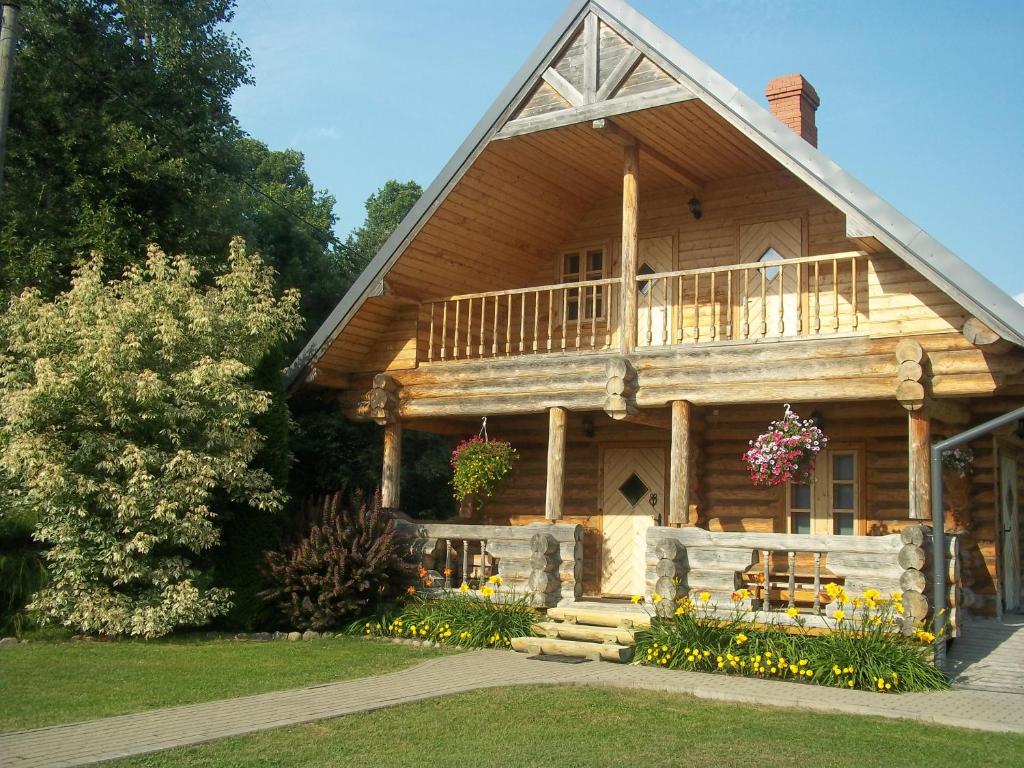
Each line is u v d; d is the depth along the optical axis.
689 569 12.71
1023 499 16.34
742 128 12.45
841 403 14.71
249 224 23.80
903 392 11.77
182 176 17.84
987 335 11.13
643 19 13.27
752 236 15.70
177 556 13.66
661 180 16.22
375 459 20.92
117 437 13.48
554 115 14.01
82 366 13.16
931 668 10.71
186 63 20.94
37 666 10.94
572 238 17.45
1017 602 15.41
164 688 10.02
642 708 9.45
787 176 15.52
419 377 15.83
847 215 11.77
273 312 15.12
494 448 15.45
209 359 13.62
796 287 15.16
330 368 16.25
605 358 14.20
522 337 15.08
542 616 13.73
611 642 12.59
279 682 10.46
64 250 17.02
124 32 20.66
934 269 11.30
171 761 7.36
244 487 14.34
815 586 11.91
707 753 7.85
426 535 15.13
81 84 18.47
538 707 9.41
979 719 9.16
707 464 16.17
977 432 11.40
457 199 15.34
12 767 7.04
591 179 16.17
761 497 15.65
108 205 17.06
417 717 8.94
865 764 7.61
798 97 16.17
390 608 14.48
